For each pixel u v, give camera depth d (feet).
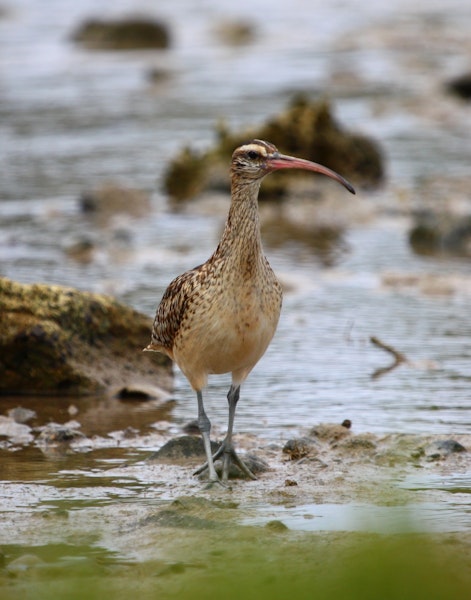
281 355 49.65
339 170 81.10
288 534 30.37
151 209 77.25
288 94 115.24
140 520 31.76
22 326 44.75
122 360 46.96
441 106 109.50
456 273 62.54
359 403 43.45
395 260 65.36
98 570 27.89
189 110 107.76
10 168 87.30
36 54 142.20
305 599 20.35
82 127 101.45
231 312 34.94
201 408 36.63
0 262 64.13
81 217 75.15
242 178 35.55
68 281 60.03
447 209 73.46
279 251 67.15
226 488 34.86
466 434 39.27
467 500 33.37
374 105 109.91
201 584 26.48
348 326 53.36
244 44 151.02
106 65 134.51
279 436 40.09
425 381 45.96
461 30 158.81
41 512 32.50
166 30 148.36
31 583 27.04
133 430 41.14
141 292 57.93
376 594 20.42
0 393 45.32
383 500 33.45
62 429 39.88
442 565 24.48
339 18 172.96
